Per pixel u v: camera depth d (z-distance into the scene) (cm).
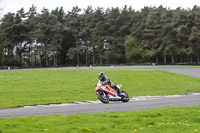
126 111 950
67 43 9669
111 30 9138
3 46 7869
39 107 1273
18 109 1204
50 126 701
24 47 8800
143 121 772
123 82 2919
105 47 8850
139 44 8819
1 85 2584
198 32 7988
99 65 7244
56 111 1060
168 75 3594
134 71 4025
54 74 3603
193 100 1409
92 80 3039
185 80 3166
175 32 8212
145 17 9738
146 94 1944
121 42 9062
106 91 1272
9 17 8012
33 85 2638
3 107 1297
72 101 1545
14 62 8244
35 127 686
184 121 774
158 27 8544
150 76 3453
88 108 1129
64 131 648
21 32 8169
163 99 1515
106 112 932
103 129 675
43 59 9944
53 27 8400
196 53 8675
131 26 9519
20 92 2139
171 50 8262
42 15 8412
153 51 8444
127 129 681
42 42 8494
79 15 9188
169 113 891
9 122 741
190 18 8375
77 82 2883
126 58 8706
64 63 10056
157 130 668
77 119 791
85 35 9025
